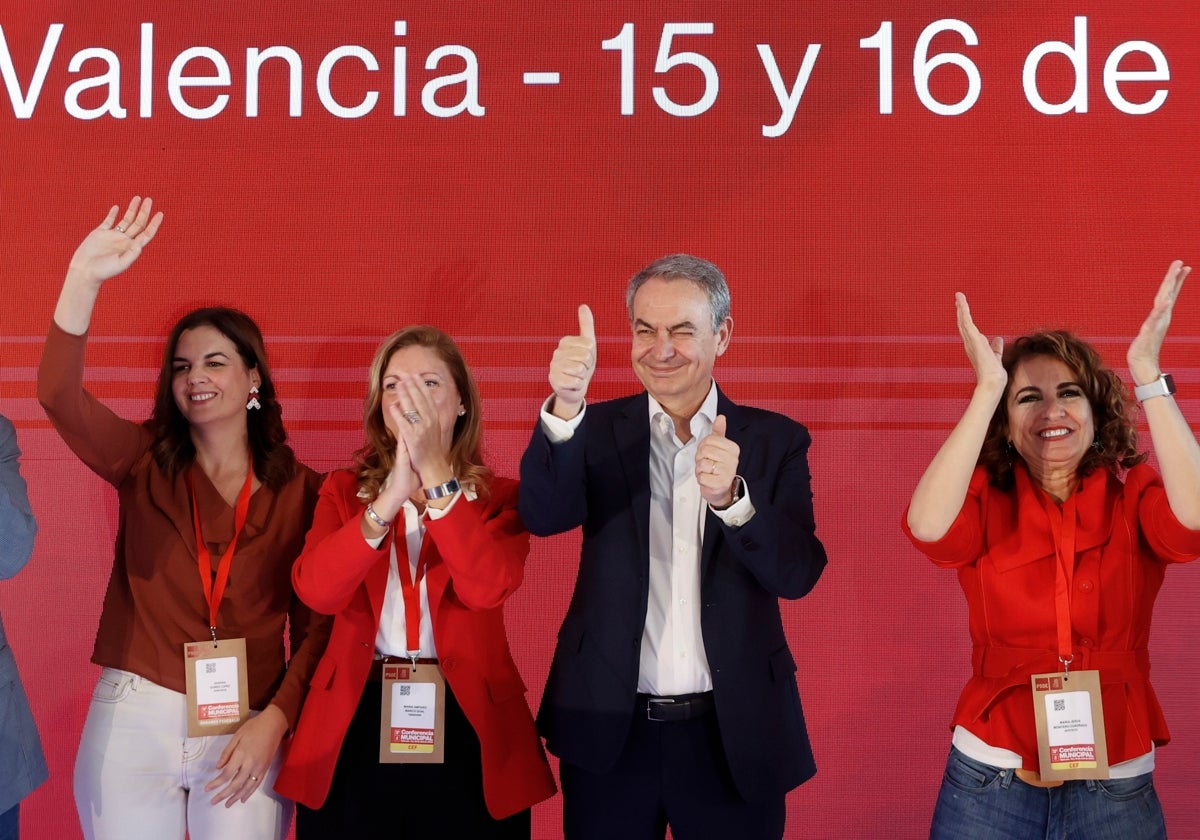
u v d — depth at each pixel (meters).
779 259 3.31
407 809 2.43
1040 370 2.47
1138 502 2.43
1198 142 3.28
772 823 2.44
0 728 2.46
